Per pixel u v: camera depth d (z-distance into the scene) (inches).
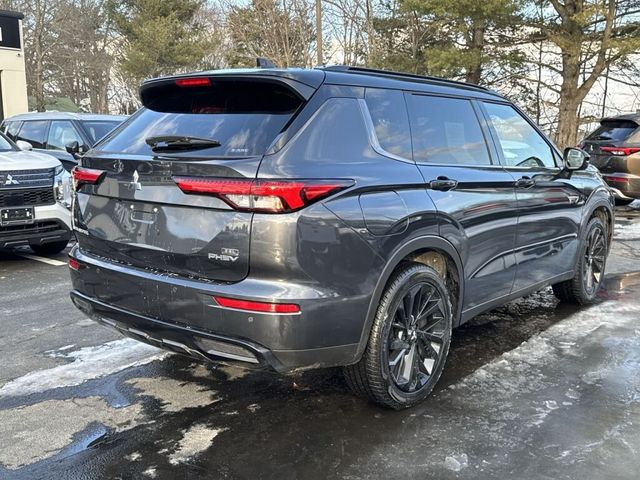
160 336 120.5
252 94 125.5
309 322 109.6
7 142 302.8
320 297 110.3
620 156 439.2
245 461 113.8
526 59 811.4
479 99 167.5
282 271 107.3
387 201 122.6
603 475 108.9
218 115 125.9
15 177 259.9
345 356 118.2
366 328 120.6
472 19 753.6
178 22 1285.7
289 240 106.7
